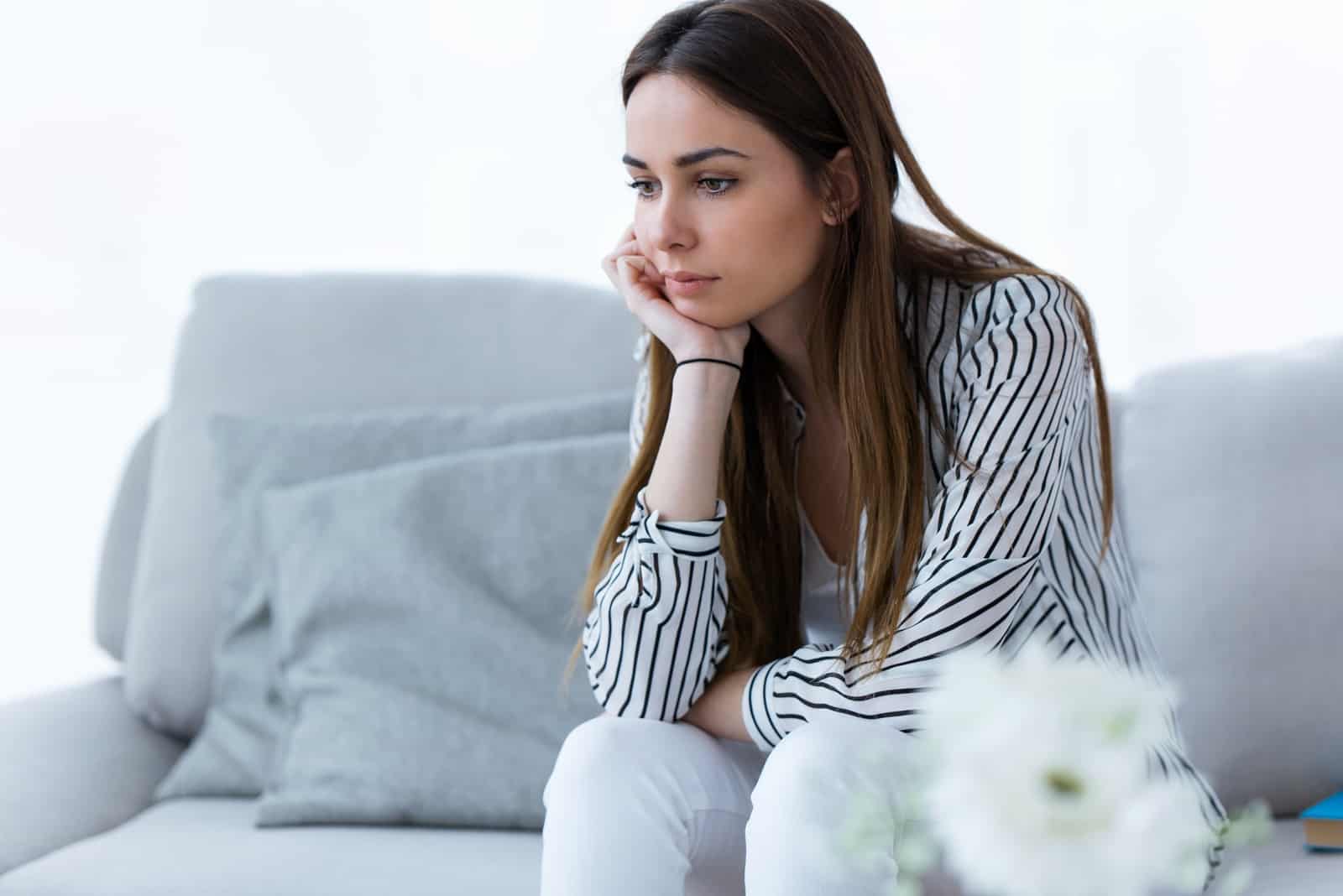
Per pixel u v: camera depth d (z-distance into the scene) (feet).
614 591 5.13
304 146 9.59
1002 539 4.75
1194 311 8.68
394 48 9.47
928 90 8.96
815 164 4.94
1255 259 8.60
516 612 6.50
